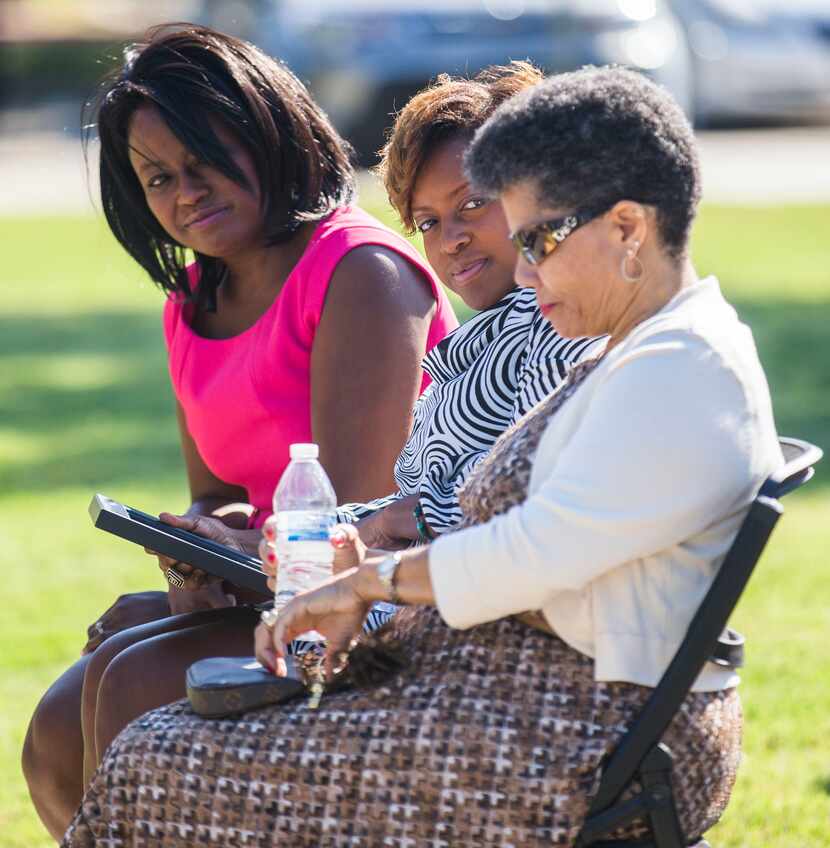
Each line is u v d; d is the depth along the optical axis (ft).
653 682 26.66
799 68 252.62
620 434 25.79
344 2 220.02
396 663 28.53
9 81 364.58
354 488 37.19
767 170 229.86
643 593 26.68
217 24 246.47
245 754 27.71
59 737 35.81
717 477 25.70
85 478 90.63
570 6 218.38
